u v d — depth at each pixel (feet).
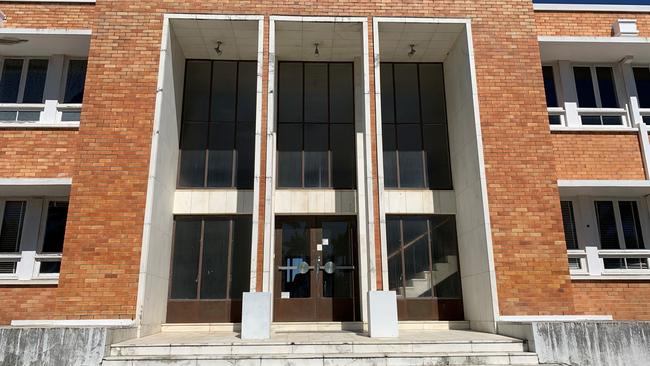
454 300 36.47
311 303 36.22
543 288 31.07
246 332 28.43
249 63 40.86
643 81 39.50
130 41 33.86
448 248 37.55
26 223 34.68
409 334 30.60
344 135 39.83
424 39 37.58
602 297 33.30
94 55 33.40
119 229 30.53
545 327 24.64
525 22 35.96
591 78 39.24
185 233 36.91
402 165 39.32
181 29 35.70
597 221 36.86
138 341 26.45
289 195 37.88
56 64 37.27
